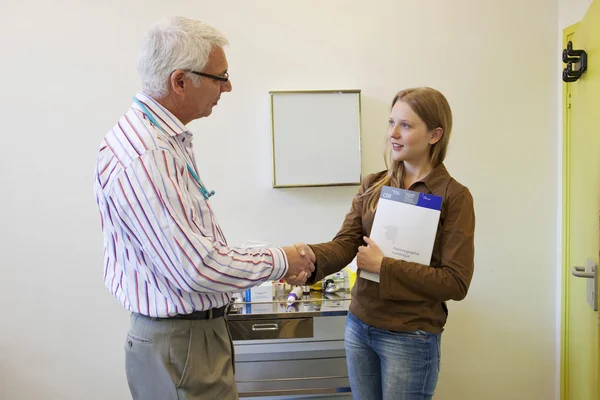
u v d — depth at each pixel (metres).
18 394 2.30
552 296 2.39
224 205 2.29
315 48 2.25
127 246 1.28
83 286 2.29
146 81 1.32
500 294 2.38
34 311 2.28
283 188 2.28
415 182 1.52
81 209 2.25
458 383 2.41
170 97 1.33
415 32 2.27
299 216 2.31
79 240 2.27
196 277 1.22
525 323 2.39
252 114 2.26
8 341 2.28
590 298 1.82
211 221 1.37
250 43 2.23
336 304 2.00
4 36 2.18
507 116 2.32
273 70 2.25
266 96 2.25
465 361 2.40
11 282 2.26
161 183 1.20
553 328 2.40
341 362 2.20
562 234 2.30
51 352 2.30
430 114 1.47
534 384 2.42
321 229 2.32
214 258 1.23
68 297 2.29
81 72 2.21
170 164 1.24
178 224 1.20
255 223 2.30
